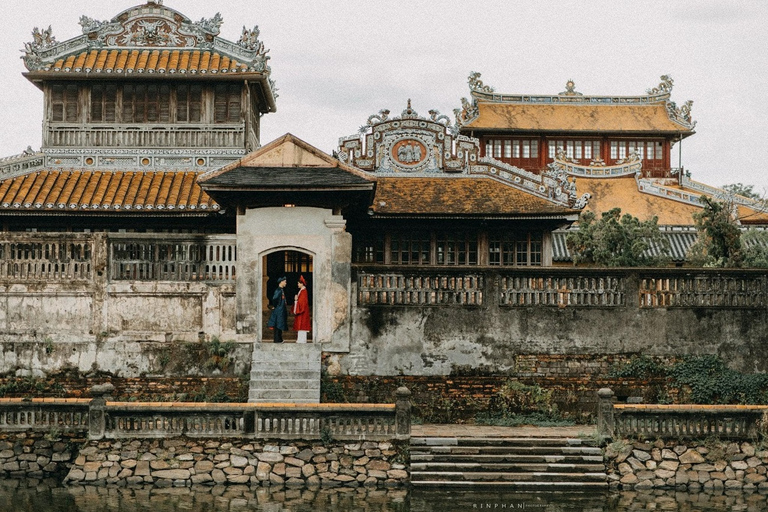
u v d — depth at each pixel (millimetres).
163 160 32031
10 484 21516
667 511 19641
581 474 21469
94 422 21938
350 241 26016
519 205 32031
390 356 25812
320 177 25531
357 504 19922
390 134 34281
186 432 21922
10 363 25719
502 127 66500
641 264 36375
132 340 25750
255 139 35656
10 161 31141
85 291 25875
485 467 21500
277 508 19469
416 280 25984
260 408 21906
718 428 22203
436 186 33375
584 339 25922
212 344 25609
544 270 26016
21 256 25984
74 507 19391
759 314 26219
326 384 25547
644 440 22141
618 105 68812
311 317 29875
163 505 19625
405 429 21953
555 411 25547
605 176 53625
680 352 26047
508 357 25875
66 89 32312
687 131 66688
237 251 25984
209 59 32375
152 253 26109
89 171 31734
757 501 20641
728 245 33219
